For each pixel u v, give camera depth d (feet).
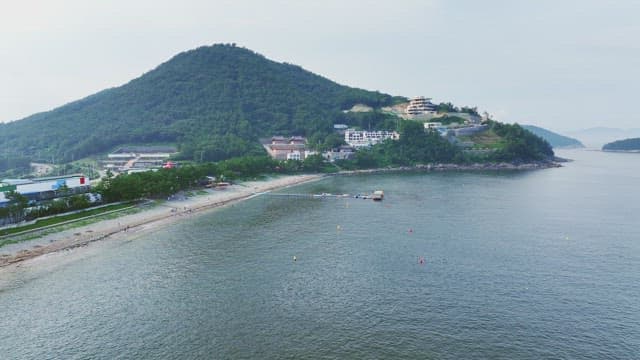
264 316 317.63
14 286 366.63
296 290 364.58
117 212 622.13
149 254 459.73
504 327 300.61
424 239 518.37
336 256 454.81
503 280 384.68
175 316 317.22
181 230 565.53
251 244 499.51
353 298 348.38
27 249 452.76
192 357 264.31
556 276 393.91
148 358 263.08
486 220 619.67
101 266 419.95
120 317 314.76
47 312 320.91
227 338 286.66
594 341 282.15
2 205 591.37
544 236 530.27
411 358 263.49
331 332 294.66
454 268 416.05
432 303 338.34
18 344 277.44
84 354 267.18
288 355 266.57
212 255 458.09
